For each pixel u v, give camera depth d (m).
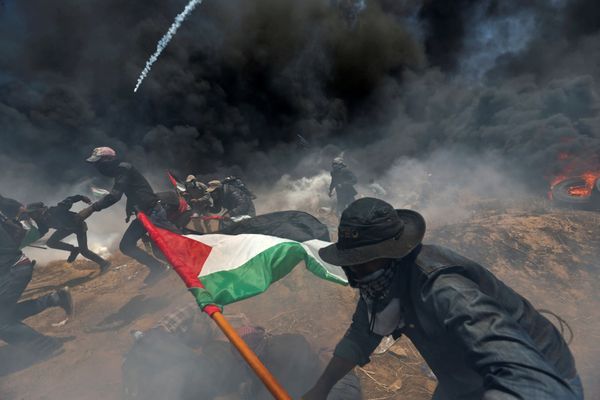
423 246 1.47
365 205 1.44
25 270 4.18
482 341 1.16
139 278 6.04
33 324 4.97
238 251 2.68
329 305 4.37
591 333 3.72
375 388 3.19
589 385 3.02
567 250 5.01
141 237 5.55
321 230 2.87
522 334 1.17
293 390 2.90
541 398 1.02
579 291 4.39
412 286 1.40
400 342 3.66
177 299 5.14
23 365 4.08
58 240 6.01
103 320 4.86
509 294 1.47
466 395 1.48
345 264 1.43
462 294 1.26
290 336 3.17
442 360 1.45
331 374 1.75
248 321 4.03
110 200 5.33
